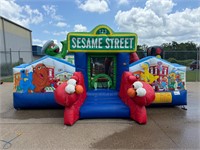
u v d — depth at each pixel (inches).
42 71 213.2
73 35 186.9
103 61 231.3
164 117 188.4
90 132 149.3
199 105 238.5
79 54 202.7
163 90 218.4
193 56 558.6
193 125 165.0
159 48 279.4
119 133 147.4
